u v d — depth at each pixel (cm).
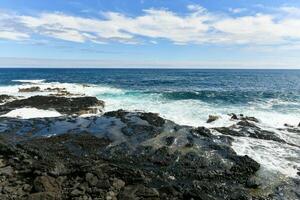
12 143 1633
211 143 1634
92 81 7212
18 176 1166
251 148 1666
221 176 1316
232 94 4178
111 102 3306
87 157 1477
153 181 1242
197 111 2841
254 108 3108
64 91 4231
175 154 1493
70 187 1105
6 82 6347
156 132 1758
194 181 1270
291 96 4122
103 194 1059
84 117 2212
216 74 12469
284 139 1861
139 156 1489
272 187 1236
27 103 2934
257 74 12738
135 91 4488
